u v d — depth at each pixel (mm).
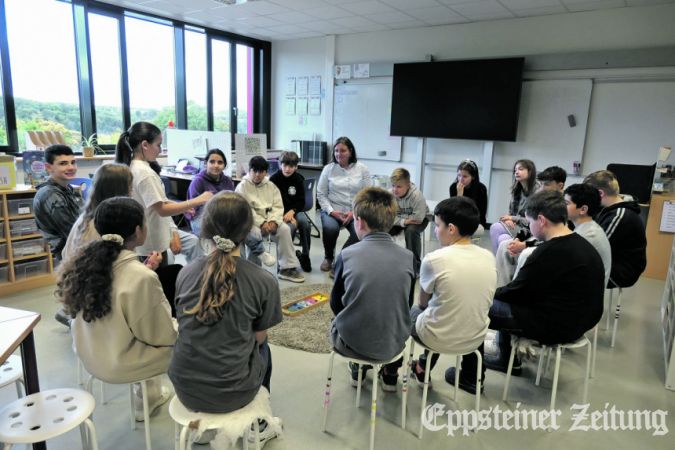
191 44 6547
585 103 5246
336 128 7250
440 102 6047
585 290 1980
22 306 3236
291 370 2486
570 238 2021
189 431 1410
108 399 2174
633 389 2416
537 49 5480
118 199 1596
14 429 1318
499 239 3271
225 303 1356
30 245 3576
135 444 1864
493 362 2559
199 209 3738
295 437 1950
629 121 5055
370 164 7008
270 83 7891
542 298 2064
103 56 5527
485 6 5094
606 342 2965
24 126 4887
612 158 5219
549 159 5574
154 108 6203
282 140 7984
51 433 1311
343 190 4164
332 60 7086
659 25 4781
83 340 1590
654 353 2824
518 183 3918
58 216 2893
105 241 1535
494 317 2123
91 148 5230
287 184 4254
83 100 5391
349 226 3934
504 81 5562
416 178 6559
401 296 1747
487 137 5785
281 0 5094
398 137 6633
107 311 1485
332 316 3145
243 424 1395
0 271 3449
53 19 4996
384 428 2029
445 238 1955
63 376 2352
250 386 1444
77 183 4023
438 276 1865
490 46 5781
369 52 6754
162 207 2438
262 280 1442
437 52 6176
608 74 5082
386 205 1847
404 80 6273
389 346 1758
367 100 6844
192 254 3186
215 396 1387
